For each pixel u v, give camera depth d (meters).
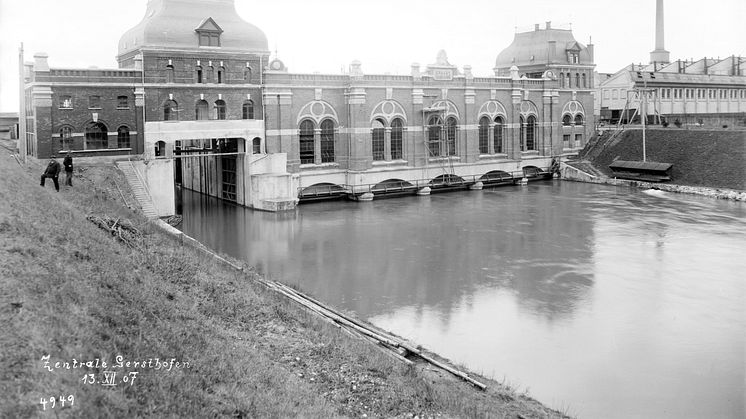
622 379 28.05
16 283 17.78
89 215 33.34
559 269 45.44
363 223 61.91
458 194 81.88
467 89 86.06
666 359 30.17
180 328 21.09
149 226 40.28
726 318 35.62
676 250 50.50
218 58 68.00
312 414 18.14
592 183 91.12
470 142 87.00
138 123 63.56
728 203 72.19
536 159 95.56
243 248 51.03
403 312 36.34
